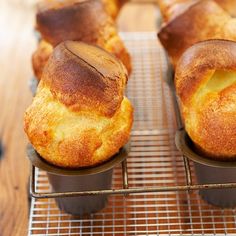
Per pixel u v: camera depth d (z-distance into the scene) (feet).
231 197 1.57
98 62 1.45
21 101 2.06
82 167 1.46
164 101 2.01
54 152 1.44
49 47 1.79
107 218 1.60
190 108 1.49
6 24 2.49
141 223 1.57
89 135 1.43
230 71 1.46
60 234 1.54
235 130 1.44
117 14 2.11
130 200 1.64
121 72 1.48
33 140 1.46
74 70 1.42
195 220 1.58
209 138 1.45
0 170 1.78
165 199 1.64
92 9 1.77
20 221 1.61
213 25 1.73
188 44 1.74
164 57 2.19
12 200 1.67
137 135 1.88
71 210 1.59
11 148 1.86
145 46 2.26
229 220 1.58
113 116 1.46
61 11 1.74
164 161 1.78
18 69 2.22
